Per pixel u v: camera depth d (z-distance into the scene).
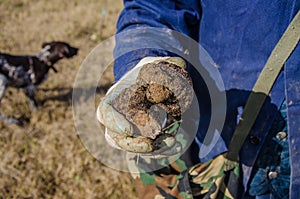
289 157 1.47
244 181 1.52
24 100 4.83
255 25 1.37
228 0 1.38
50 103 4.80
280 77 1.39
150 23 1.42
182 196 1.53
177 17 1.44
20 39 6.10
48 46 5.00
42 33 6.21
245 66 1.43
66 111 4.68
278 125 1.44
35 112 4.66
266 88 1.39
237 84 1.46
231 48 1.44
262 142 1.46
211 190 1.52
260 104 1.41
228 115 1.49
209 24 1.48
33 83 4.79
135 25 1.44
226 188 1.53
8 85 4.79
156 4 1.45
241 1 1.37
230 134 1.50
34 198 3.69
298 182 1.47
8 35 6.18
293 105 1.39
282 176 1.52
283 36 1.33
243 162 1.50
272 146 1.47
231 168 1.51
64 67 5.41
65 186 3.76
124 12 1.52
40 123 4.48
